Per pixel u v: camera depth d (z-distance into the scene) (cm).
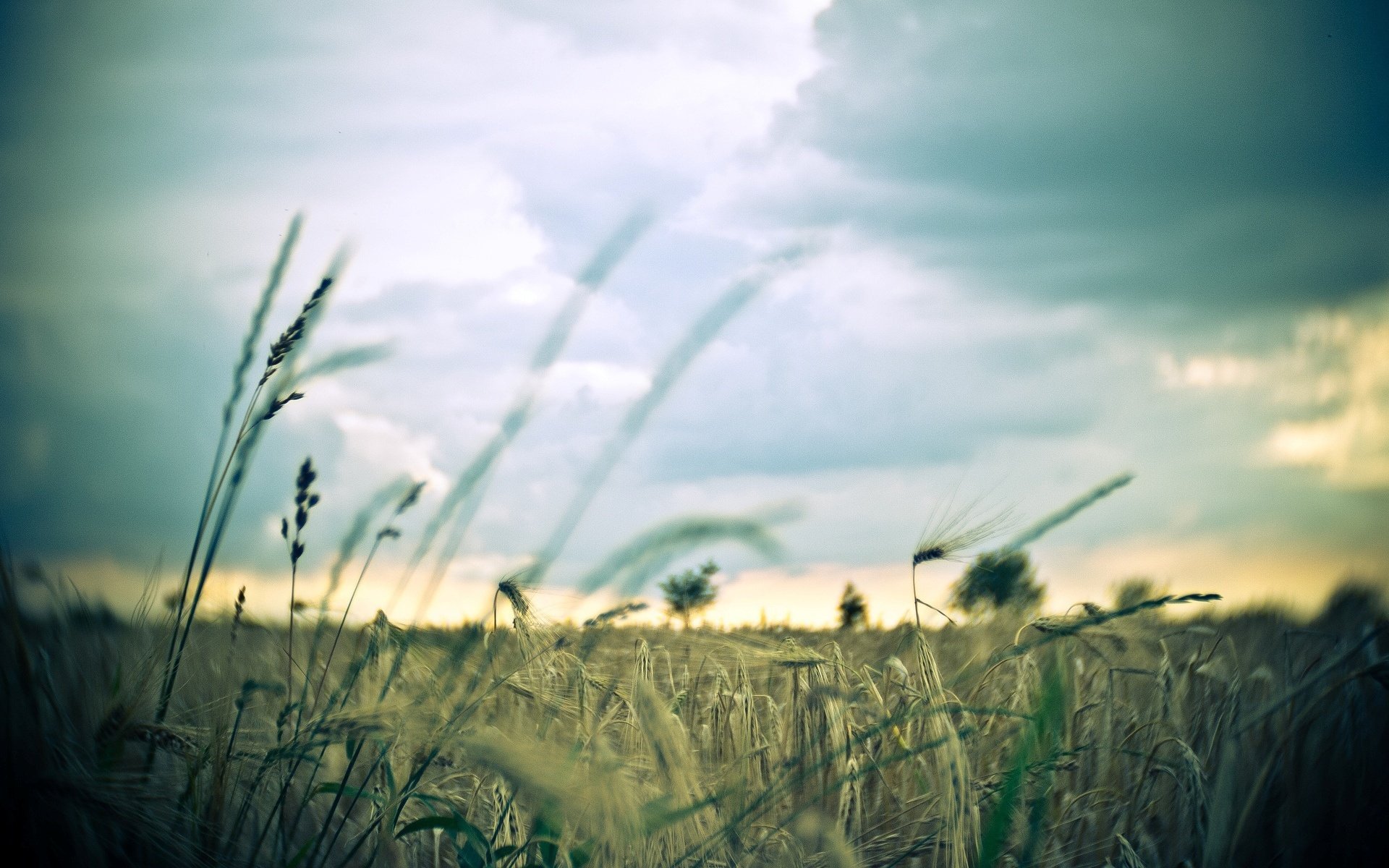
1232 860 247
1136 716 349
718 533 162
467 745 192
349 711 216
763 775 278
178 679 254
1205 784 287
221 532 236
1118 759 335
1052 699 211
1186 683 373
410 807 268
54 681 224
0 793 187
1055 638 224
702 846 208
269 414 230
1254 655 426
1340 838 275
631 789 206
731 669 338
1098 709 339
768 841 245
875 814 304
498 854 229
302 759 217
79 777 191
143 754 237
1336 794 284
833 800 284
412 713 213
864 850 269
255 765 244
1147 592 309
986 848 202
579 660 253
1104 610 307
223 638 254
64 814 192
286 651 241
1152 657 385
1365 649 296
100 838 202
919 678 288
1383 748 292
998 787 262
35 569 226
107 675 236
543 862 231
